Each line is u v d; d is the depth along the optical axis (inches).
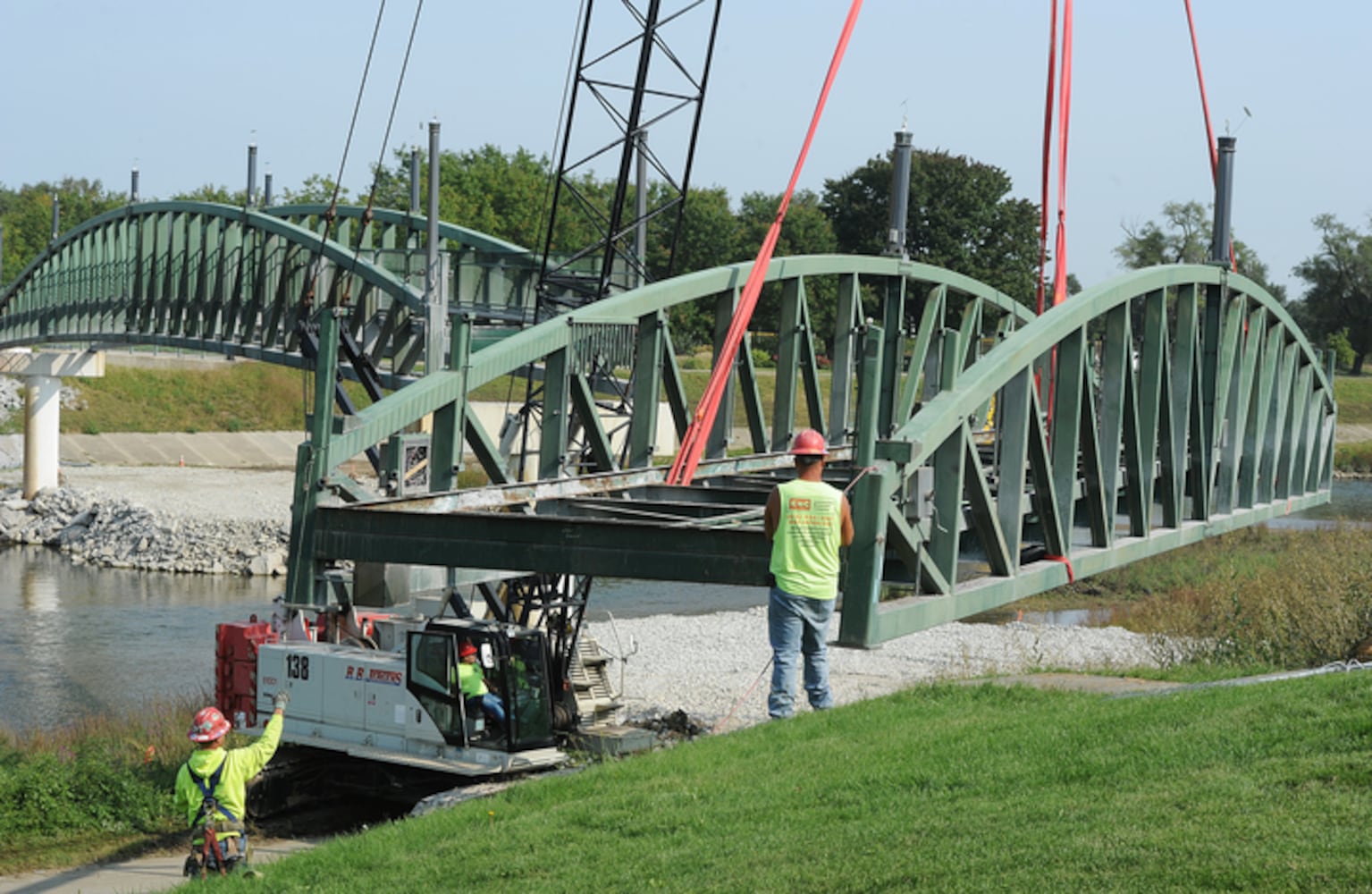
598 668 858.8
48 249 2362.2
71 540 2178.9
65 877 633.6
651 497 836.6
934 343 1168.2
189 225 1792.6
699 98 1184.2
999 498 674.8
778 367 1014.4
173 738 851.4
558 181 1200.8
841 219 4505.4
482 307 1469.0
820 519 508.4
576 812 413.4
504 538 622.8
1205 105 946.7
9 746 860.6
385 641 751.1
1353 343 5270.7
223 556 1978.3
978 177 4269.2
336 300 1353.3
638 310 882.1
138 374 3496.6
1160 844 290.5
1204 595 1376.7
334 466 701.3
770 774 426.6
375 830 472.1
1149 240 4466.0
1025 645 1254.3
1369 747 346.3
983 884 284.4
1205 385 946.7
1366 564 1085.8
